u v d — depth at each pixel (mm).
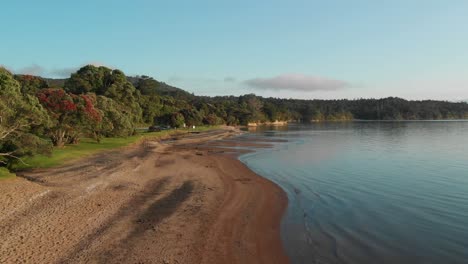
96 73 88438
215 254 12984
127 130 54500
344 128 127062
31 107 24562
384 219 17266
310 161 38781
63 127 37656
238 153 47094
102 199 19469
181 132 88375
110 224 15555
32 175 24500
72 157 33469
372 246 13859
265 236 14906
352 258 12750
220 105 171125
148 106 102125
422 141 65500
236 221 16812
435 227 16062
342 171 31625
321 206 19672
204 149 52375
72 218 15992
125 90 81938
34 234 13859
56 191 20422
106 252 12633
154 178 26688
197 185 24656
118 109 58875
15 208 16750
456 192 22875
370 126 143000
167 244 13672
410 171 31375
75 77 86438
